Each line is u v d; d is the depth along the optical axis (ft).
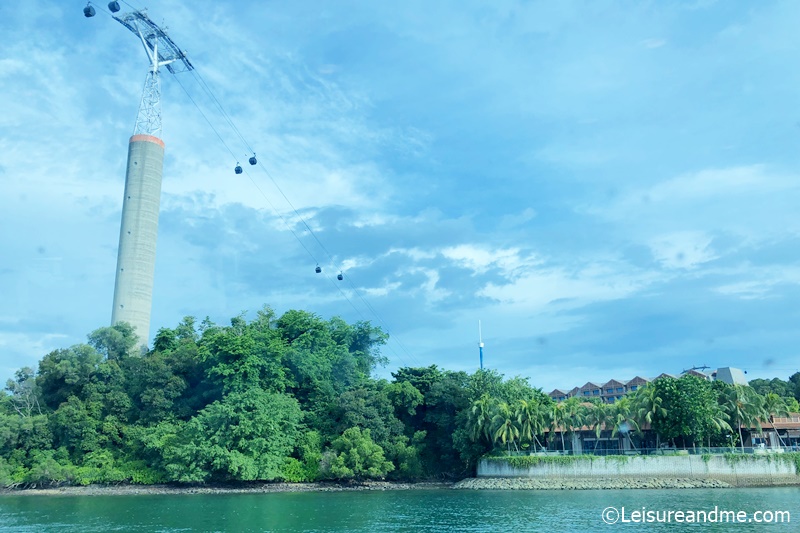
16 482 296.30
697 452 297.53
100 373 337.11
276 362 336.29
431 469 336.08
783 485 282.36
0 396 341.00
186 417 327.67
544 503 223.92
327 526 176.24
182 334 408.46
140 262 427.74
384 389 343.05
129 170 441.27
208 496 272.31
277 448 304.30
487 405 314.55
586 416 315.99
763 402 309.83
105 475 298.56
